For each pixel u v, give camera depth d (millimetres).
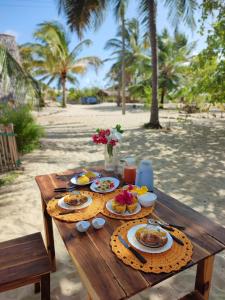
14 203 2939
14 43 7562
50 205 1452
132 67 17438
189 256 1004
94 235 1153
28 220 2555
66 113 14305
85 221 1233
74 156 5023
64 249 2129
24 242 1558
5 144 3963
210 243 1092
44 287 1343
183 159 4719
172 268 936
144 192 1477
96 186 1699
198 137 6762
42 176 1952
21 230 2377
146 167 1604
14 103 5812
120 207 1345
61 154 5188
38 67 17938
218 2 5156
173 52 16031
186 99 8289
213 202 2951
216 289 1680
